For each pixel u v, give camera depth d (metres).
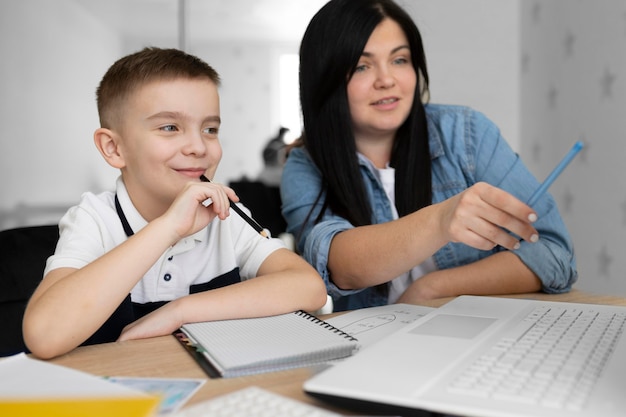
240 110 2.42
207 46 2.40
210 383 0.54
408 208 1.28
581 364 0.50
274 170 2.43
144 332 0.72
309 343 0.62
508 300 0.81
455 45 2.23
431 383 0.46
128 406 0.43
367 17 1.18
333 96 1.23
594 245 1.84
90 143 2.32
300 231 1.25
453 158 1.31
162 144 0.90
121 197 0.95
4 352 0.94
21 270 0.98
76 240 0.87
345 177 1.23
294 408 0.42
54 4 2.27
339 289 1.07
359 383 0.47
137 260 0.73
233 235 1.02
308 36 1.25
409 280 1.30
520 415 0.40
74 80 2.29
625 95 1.71
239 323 0.73
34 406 0.43
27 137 2.27
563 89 1.94
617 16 1.73
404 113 1.23
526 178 1.24
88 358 0.64
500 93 2.15
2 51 2.23
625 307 0.75
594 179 1.83
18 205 2.26
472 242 0.79
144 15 2.34
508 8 2.11
